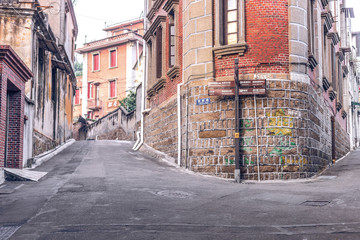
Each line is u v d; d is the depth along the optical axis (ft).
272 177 44.52
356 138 117.29
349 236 19.01
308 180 44.32
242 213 24.71
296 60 46.75
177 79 56.90
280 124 45.32
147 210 25.27
